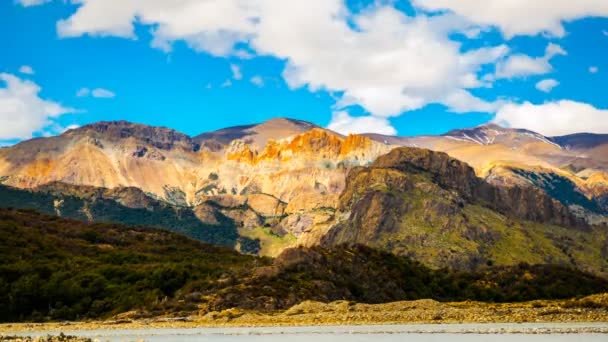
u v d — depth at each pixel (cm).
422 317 17688
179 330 17525
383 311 18862
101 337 16062
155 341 14862
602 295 18962
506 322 16738
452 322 16938
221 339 14900
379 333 15138
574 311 17712
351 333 15288
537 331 14562
